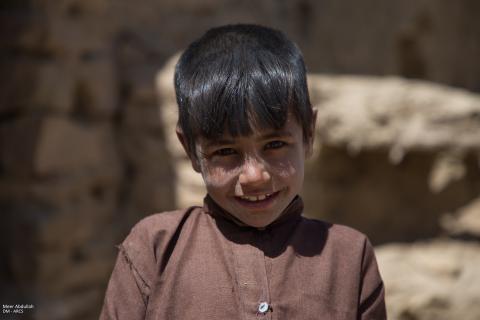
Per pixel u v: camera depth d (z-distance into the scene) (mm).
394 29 7508
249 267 1458
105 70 4965
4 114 4586
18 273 4465
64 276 4586
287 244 1517
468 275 5289
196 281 1446
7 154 4543
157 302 1453
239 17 6012
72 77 4711
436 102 5254
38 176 4496
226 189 1412
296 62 1482
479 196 5945
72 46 4707
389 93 5254
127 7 5234
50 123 4516
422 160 5875
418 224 6004
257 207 1418
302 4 7160
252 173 1374
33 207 4488
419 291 4980
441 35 8117
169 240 1516
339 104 5199
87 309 4762
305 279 1468
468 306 4973
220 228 1531
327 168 5578
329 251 1526
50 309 4387
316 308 1437
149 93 5004
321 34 7148
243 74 1391
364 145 5141
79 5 4828
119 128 5172
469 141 5211
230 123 1362
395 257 5508
